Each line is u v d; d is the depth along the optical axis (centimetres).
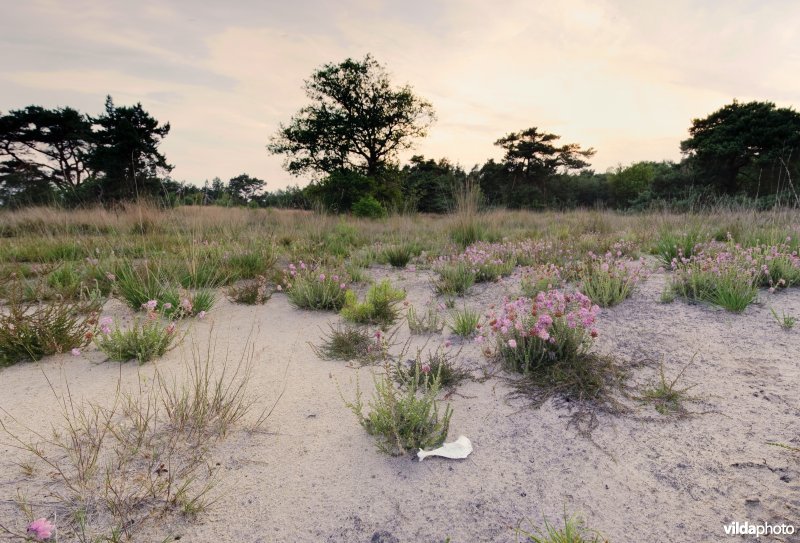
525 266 670
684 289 467
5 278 499
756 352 333
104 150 3378
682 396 276
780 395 272
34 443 237
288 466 225
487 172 5862
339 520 190
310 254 736
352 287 593
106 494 191
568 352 321
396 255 748
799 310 409
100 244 782
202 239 822
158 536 179
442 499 201
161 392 290
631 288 484
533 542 175
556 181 6088
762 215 924
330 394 301
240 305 516
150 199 1194
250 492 206
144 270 530
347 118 3588
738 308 412
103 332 338
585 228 1091
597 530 179
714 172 3566
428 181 3466
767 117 3253
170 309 440
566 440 241
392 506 197
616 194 5809
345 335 394
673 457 222
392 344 389
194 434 247
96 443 235
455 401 288
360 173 3253
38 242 798
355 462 229
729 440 232
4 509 190
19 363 339
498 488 207
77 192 2409
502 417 267
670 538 174
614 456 226
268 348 385
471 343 384
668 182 3803
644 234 851
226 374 330
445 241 886
